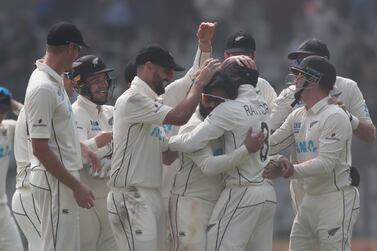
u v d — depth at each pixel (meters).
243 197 29.08
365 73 69.25
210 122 28.86
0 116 34.44
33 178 28.69
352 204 30.59
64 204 28.38
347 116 30.14
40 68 28.12
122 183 29.17
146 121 28.78
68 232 28.48
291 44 72.06
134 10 71.75
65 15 71.06
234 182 29.17
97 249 32.22
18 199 31.61
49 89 27.72
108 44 69.19
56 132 28.22
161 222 29.80
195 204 29.55
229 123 28.80
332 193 30.36
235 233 29.11
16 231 35.22
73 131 28.66
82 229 31.50
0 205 34.78
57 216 28.38
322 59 30.17
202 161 28.94
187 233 29.44
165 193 31.23
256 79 29.83
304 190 31.20
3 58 66.44
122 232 29.45
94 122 31.92
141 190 29.19
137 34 70.69
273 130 32.03
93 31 69.12
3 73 65.69
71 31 28.12
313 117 30.25
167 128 31.77
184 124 28.72
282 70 70.19
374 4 74.62
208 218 29.61
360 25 73.19
